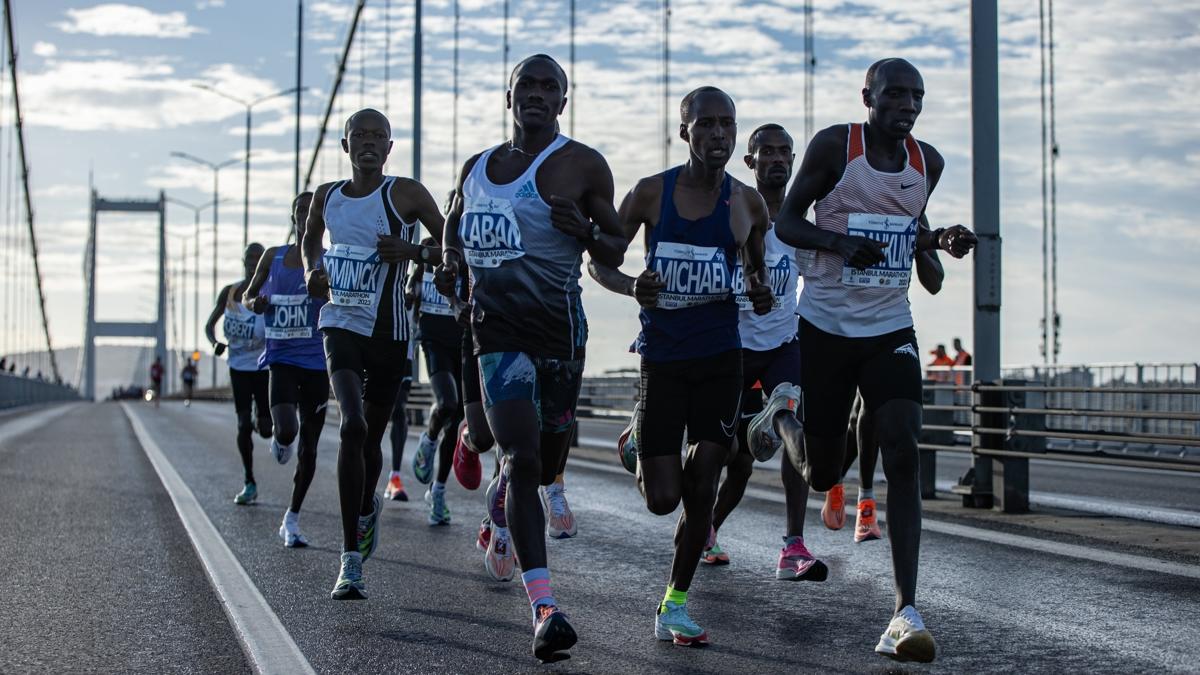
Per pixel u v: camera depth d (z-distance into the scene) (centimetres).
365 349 552
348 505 524
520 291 426
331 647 430
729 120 434
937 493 916
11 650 433
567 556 638
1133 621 456
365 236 553
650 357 438
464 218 434
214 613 499
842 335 448
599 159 434
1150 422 1334
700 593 527
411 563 622
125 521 797
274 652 420
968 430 812
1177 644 419
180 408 4525
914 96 441
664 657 412
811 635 444
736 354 439
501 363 423
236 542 695
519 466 415
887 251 447
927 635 388
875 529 621
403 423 940
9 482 1091
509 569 546
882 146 450
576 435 1599
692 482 434
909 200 447
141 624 477
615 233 431
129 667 408
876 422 431
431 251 534
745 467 591
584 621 474
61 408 4388
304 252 571
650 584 555
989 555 608
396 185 557
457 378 780
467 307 438
